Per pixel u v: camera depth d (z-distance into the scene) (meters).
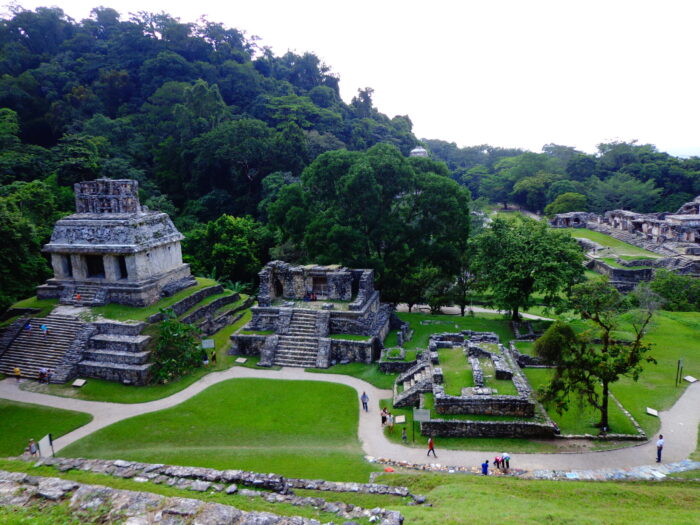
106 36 127.94
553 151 160.75
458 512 15.54
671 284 52.44
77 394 31.80
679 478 21.78
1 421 28.25
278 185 75.56
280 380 33.72
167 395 31.70
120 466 16.33
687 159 123.50
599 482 21.14
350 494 17.77
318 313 38.62
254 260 66.12
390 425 27.08
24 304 40.94
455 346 35.41
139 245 39.88
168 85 99.12
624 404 29.44
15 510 11.96
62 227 41.22
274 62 140.12
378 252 50.94
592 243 79.94
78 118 91.44
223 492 14.86
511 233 44.16
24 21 114.06
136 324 35.78
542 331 42.97
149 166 89.56
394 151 49.75
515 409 26.61
